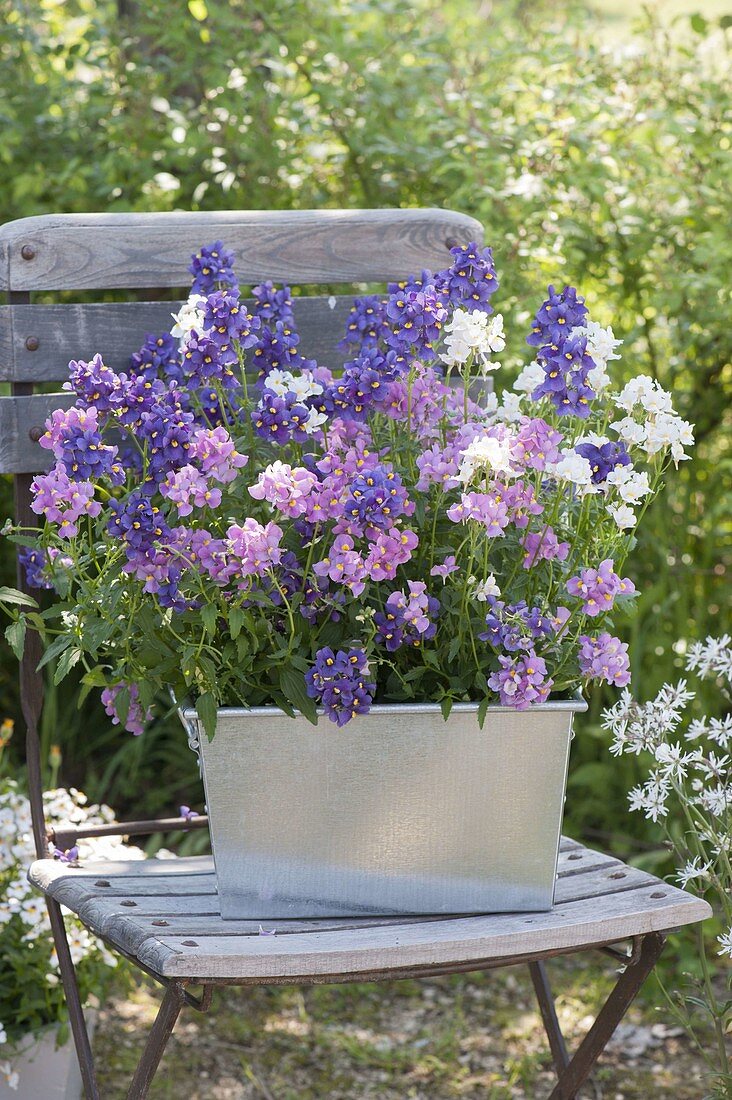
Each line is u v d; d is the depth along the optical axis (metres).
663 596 2.95
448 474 1.52
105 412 1.61
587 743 3.03
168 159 2.95
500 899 1.56
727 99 2.88
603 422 1.68
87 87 3.09
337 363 2.08
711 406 3.06
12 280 1.88
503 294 2.74
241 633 1.50
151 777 3.31
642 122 2.86
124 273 1.95
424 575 1.58
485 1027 2.56
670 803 2.91
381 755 1.51
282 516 1.52
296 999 2.68
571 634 1.56
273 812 1.51
